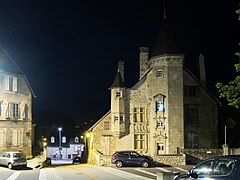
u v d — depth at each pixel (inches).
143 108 1852.9
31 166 1486.2
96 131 1854.1
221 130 2066.9
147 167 1508.4
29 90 1879.9
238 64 814.5
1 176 1099.9
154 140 1782.7
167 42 1812.3
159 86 1796.3
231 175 493.7
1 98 1690.5
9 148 1722.4
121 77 1870.1
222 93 827.4
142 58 2005.4
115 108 1835.6
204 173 542.0
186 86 1870.1
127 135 1836.9
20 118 1801.2
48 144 3484.3
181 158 1622.8
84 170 1344.7
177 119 1766.7
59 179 1016.9
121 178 1045.8
